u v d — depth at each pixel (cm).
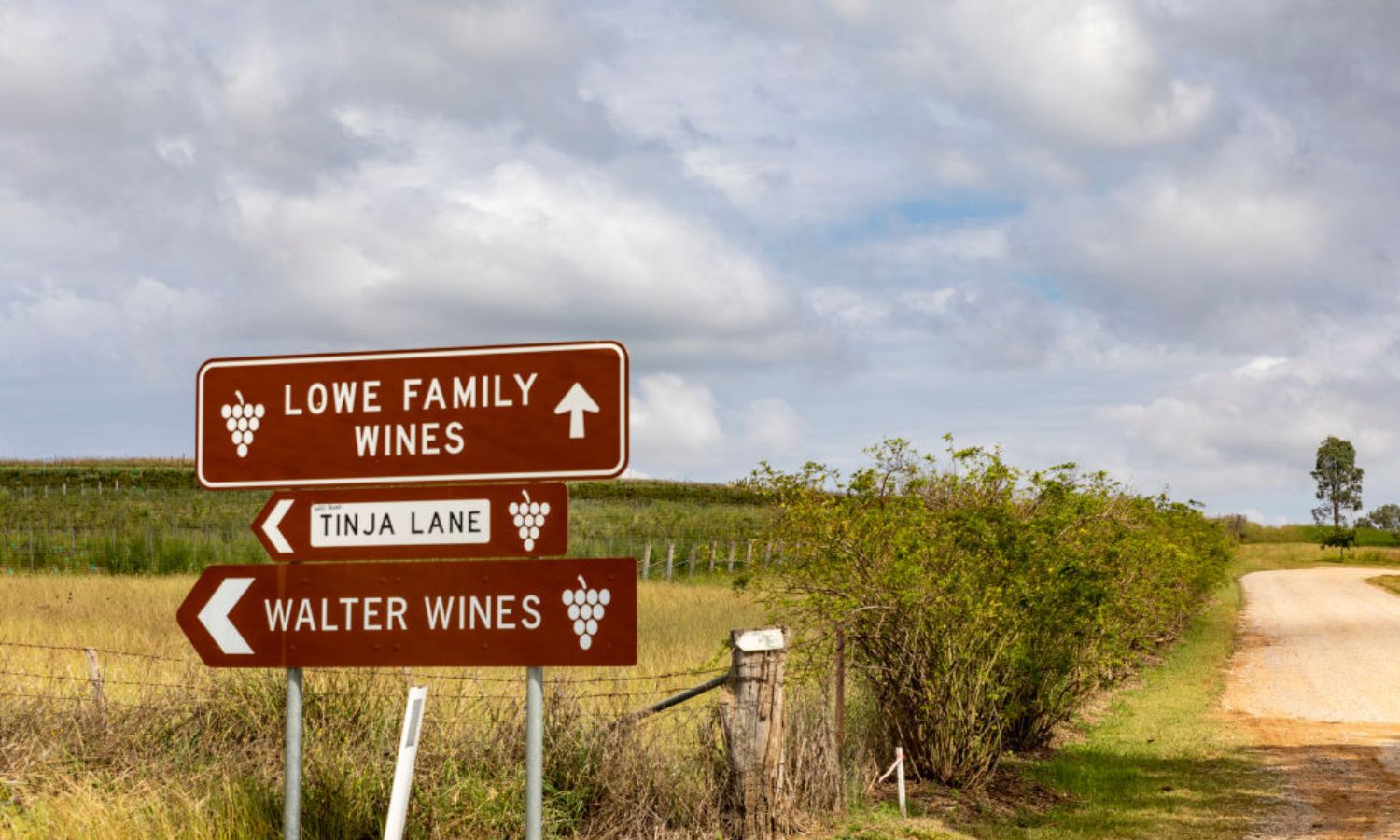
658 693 1008
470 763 801
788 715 957
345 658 582
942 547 1104
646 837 787
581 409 577
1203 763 1359
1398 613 3812
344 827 709
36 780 799
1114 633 1390
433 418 591
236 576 594
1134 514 1568
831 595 1080
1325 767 1343
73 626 1605
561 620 562
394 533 584
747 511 5728
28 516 4169
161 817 697
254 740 885
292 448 605
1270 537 11100
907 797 1060
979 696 1136
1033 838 987
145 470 6003
